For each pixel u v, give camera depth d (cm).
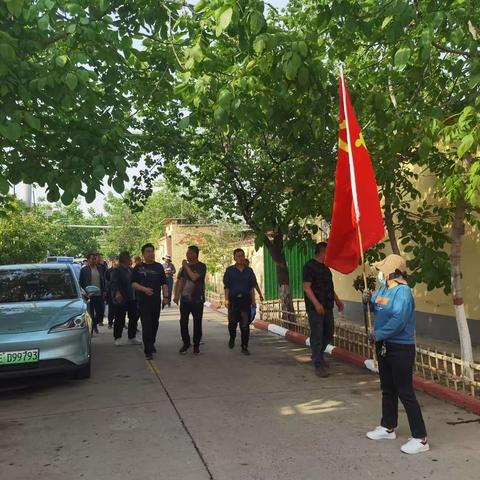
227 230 2398
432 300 1049
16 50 572
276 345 1064
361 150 562
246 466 445
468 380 621
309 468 438
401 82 700
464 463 441
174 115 1113
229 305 984
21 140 607
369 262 841
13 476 440
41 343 683
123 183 603
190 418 579
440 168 708
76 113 630
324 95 665
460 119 527
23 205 2308
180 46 736
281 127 729
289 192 945
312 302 772
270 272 1950
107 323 1580
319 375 767
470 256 944
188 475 430
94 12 640
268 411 600
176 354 973
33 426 570
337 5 558
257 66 627
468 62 603
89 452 488
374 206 555
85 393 701
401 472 426
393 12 512
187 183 1323
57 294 827
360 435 514
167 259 2331
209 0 578
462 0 531
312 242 963
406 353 469
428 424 545
